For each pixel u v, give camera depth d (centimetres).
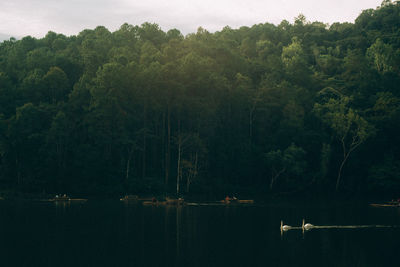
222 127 12662
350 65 15300
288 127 12538
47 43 17612
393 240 5122
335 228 6022
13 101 12550
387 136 12506
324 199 11338
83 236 5162
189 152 11800
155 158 12206
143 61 13175
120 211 7788
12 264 3831
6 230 5553
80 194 10825
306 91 13712
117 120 11581
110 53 14250
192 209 8444
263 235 5372
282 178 12212
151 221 6494
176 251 4400
